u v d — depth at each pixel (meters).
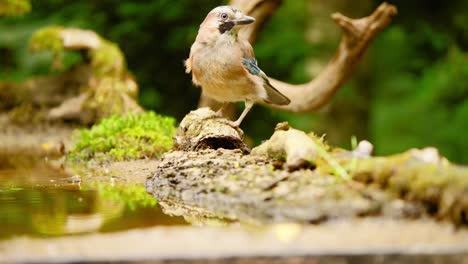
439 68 24.47
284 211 6.63
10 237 5.91
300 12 21.64
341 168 7.15
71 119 14.99
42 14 21.25
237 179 7.61
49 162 11.41
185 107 20.14
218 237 5.69
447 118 25.45
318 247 5.34
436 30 21.81
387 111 26.58
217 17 9.40
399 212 6.36
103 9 20.91
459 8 21.50
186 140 9.57
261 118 19.59
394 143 26.12
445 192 6.20
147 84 20.19
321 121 18.88
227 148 9.34
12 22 21.02
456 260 5.29
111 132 11.73
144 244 5.51
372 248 5.31
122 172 10.23
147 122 11.91
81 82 15.34
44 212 7.21
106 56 15.20
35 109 15.29
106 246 5.47
